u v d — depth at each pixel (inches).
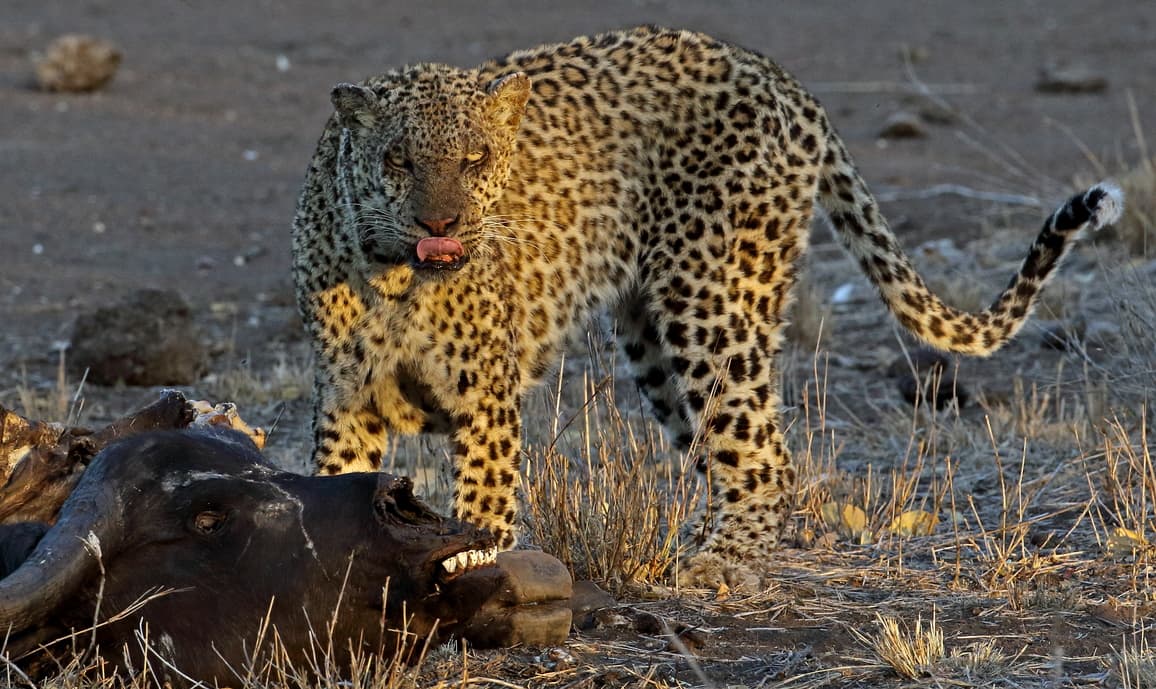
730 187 418.3
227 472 290.8
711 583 381.7
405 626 284.0
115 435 306.7
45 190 984.3
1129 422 504.4
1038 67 1451.8
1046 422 522.6
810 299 676.7
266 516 284.7
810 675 311.4
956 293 695.7
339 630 284.7
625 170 430.3
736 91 424.5
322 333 397.1
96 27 1535.4
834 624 350.0
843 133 1199.6
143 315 620.7
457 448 394.3
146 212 951.0
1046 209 850.1
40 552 269.4
